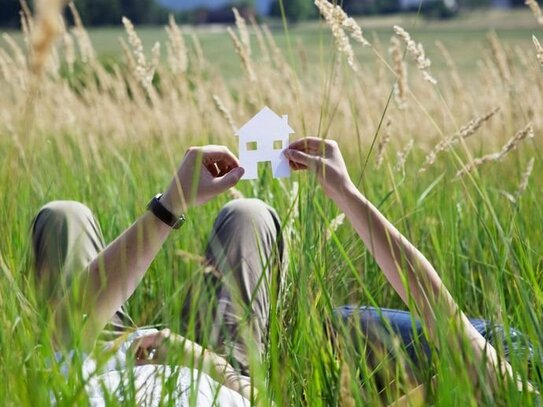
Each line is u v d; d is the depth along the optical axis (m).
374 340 2.91
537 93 5.07
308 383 2.46
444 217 4.21
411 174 5.10
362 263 3.81
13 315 2.39
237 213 3.05
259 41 5.82
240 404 2.59
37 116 6.07
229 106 6.14
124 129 6.38
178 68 5.82
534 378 2.33
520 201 4.12
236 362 2.74
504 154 3.05
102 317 2.62
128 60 5.43
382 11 124.31
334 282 3.13
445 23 107.44
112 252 2.66
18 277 2.76
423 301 2.48
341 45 3.00
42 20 1.69
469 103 6.19
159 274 3.71
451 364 2.13
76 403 2.03
